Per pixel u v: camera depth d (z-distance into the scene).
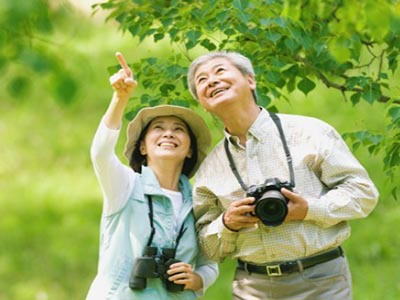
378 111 21.02
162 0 10.76
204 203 8.37
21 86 5.61
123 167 8.33
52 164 27.03
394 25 8.01
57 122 29.02
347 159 8.05
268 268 8.05
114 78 7.96
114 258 8.26
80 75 5.77
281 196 7.68
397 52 10.30
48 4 5.70
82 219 23.31
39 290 19.70
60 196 24.89
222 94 8.07
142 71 10.58
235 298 8.34
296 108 23.09
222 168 8.27
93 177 25.94
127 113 10.27
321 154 7.98
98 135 8.07
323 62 10.32
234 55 8.30
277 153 8.05
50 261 21.12
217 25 10.09
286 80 10.56
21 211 24.27
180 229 8.38
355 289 16.95
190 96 10.37
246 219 7.84
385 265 18.17
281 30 9.91
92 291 8.30
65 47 5.84
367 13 7.71
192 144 8.82
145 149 8.73
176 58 10.56
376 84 10.39
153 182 8.40
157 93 10.57
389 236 19.23
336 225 8.09
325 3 9.16
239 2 9.52
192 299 8.52
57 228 23.05
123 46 26.11
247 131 8.16
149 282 8.22
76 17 5.91
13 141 28.53
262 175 8.06
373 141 10.04
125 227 8.30
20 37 5.62
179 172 8.68
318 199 7.88
